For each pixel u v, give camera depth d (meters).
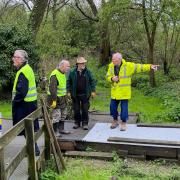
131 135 4.70
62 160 3.85
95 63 13.06
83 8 13.10
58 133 4.62
